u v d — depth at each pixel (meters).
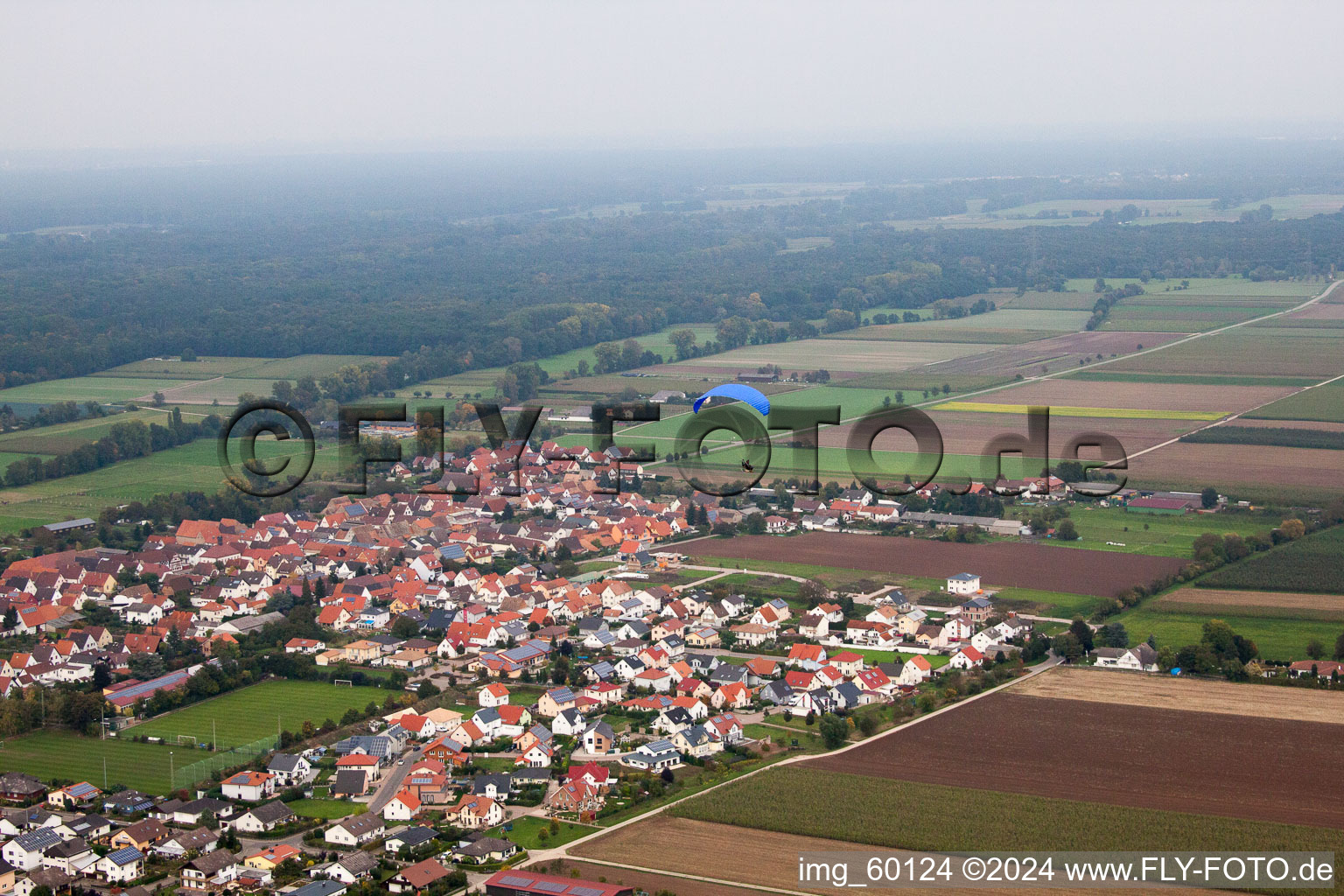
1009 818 184.38
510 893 165.25
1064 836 178.62
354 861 174.88
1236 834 178.62
